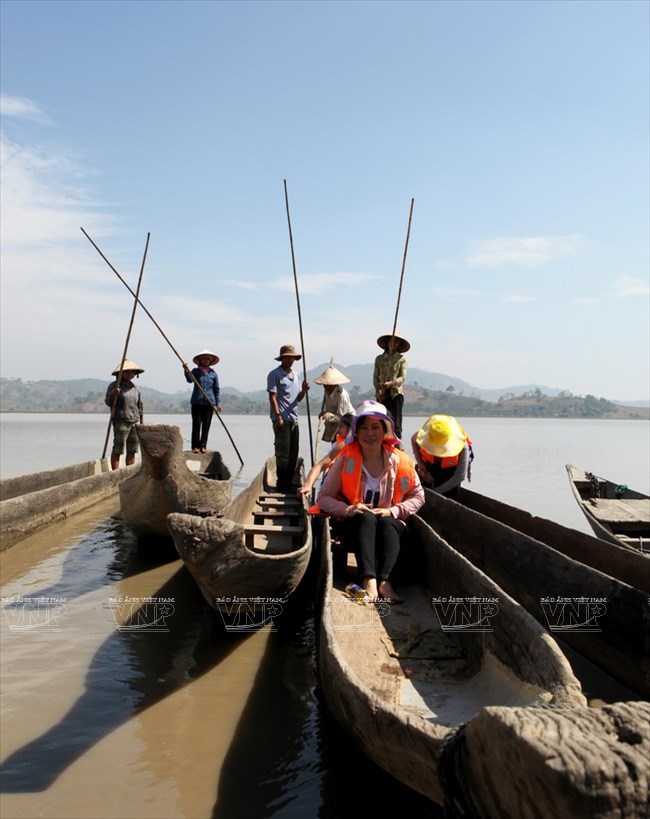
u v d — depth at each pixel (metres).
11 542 7.25
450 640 3.90
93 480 9.85
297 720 3.78
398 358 9.80
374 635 3.96
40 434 45.84
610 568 4.88
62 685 4.15
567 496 13.22
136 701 3.97
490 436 53.28
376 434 4.91
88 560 7.16
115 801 3.01
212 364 11.75
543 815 1.56
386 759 2.65
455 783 1.90
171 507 6.78
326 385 9.26
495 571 5.40
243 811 2.96
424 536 4.89
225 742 3.53
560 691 2.55
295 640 5.03
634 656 3.78
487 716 1.66
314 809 2.99
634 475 18.42
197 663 4.54
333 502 4.96
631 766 1.48
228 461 20.81
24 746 3.44
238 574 4.29
